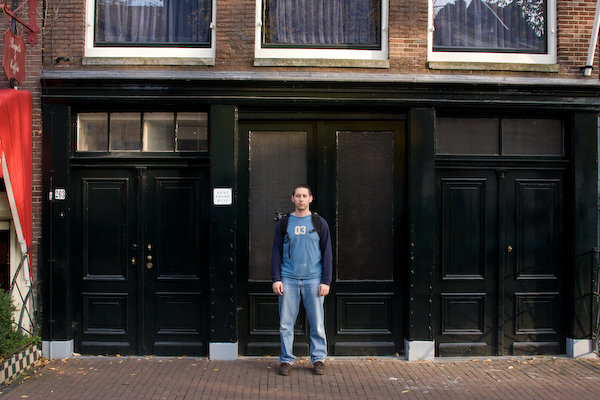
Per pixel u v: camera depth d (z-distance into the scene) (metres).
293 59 5.78
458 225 6.00
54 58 5.79
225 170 5.76
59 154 5.75
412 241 5.80
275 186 5.95
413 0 5.88
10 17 5.53
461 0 6.16
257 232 5.94
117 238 5.92
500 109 5.88
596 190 5.90
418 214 5.80
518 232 6.02
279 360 5.69
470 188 6.02
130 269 5.91
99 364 5.59
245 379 5.16
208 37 6.03
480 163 5.96
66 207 5.75
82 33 5.82
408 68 5.85
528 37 6.16
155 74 5.68
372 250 5.96
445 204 6.00
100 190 5.92
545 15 6.12
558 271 6.04
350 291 5.93
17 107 5.42
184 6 6.08
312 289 5.26
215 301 5.75
